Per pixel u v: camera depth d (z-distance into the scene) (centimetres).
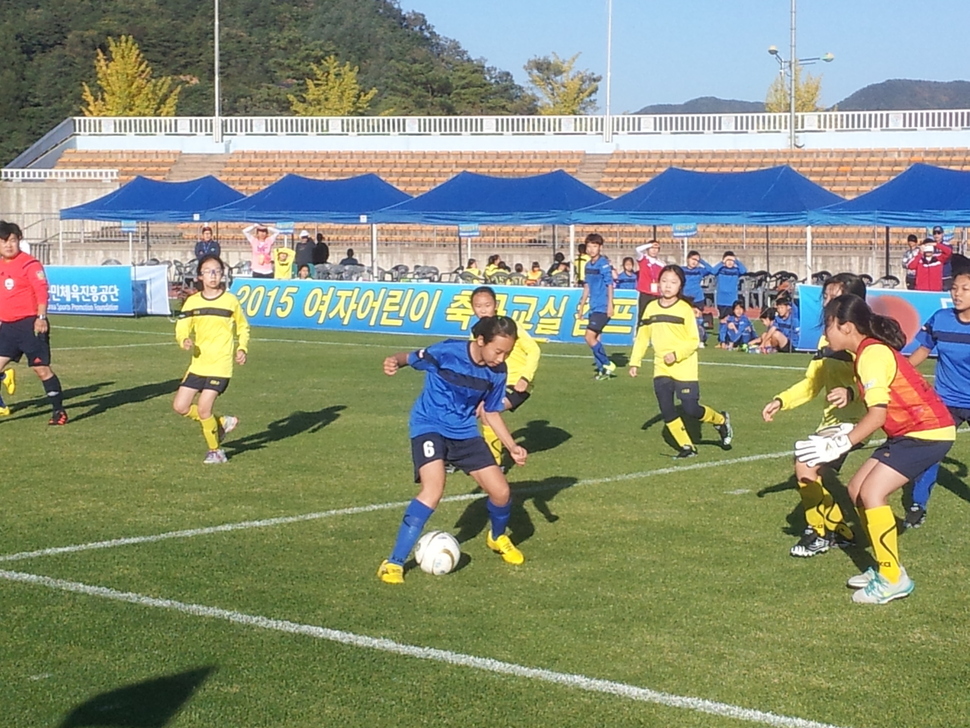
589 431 1184
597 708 491
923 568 702
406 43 10962
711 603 631
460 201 2692
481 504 861
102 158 4409
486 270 2778
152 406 1352
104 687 512
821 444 625
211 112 8350
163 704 495
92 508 848
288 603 629
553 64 7269
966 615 613
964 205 2166
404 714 484
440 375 676
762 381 1582
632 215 2469
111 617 604
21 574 680
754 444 1109
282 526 797
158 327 2408
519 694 505
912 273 2222
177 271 3297
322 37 10662
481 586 661
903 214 2202
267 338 2194
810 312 1938
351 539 764
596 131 4138
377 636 577
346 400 1393
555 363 1794
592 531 786
